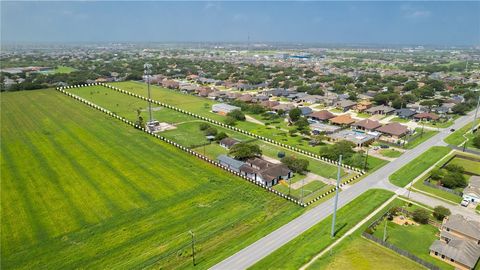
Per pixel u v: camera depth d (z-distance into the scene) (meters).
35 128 124.19
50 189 78.38
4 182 80.94
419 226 67.50
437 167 96.38
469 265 53.88
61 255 56.41
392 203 76.31
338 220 68.50
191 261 55.88
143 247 59.22
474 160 104.62
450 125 145.75
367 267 54.09
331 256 56.75
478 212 72.94
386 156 107.12
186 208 72.56
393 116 160.38
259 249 58.91
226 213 71.38
